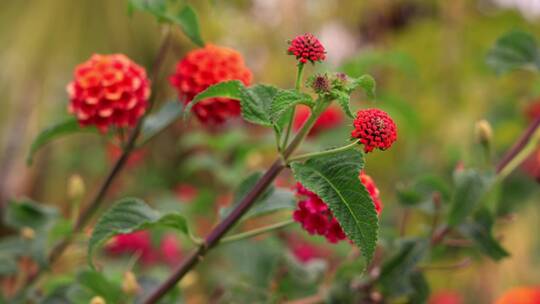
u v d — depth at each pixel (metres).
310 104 0.39
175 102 0.50
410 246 0.48
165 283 0.43
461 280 0.88
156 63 0.49
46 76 1.04
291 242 0.70
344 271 0.50
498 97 0.97
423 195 0.51
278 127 0.40
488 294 0.87
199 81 0.47
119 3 1.06
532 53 0.52
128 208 0.42
